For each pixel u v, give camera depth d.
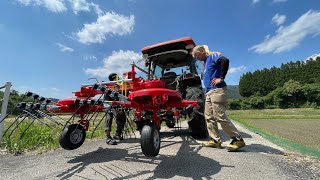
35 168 2.60
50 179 2.24
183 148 3.47
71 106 2.98
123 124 4.34
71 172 2.43
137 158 2.94
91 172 2.42
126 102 2.72
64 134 2.71
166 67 5.55
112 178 2.23
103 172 2.41
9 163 2.84
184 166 2.55
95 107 3.04
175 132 5.51
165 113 3.94
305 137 6.27
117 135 4.30
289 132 7.75
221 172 2.33
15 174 2.41
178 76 5.02
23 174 2.40
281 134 7.06
